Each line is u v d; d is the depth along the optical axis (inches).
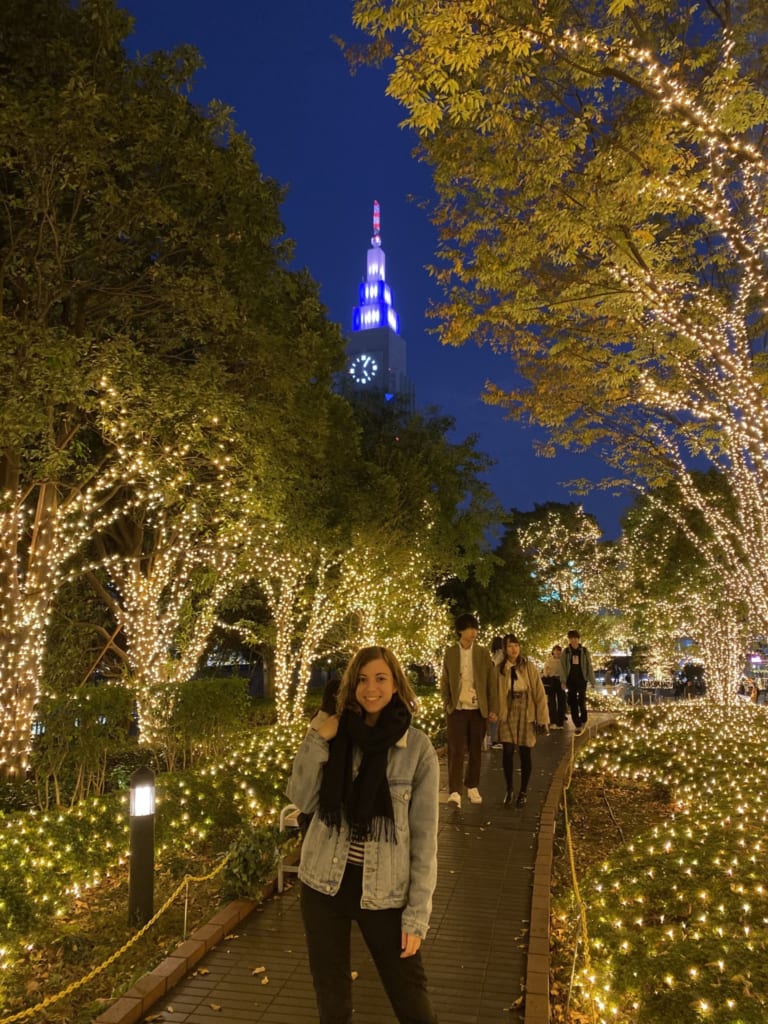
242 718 497.7
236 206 433.4
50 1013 192.4
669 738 565.0
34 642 428.8
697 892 230.1
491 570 1032.2
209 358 423.8
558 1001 194.1
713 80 298.7
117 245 401.1
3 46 373.4
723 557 940.0
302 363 494.3
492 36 263.9
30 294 392.5
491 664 353.4
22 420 350.6
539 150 325.4
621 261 350.0
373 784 119.6
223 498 472.1
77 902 267.7
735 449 454.6
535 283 407.5
